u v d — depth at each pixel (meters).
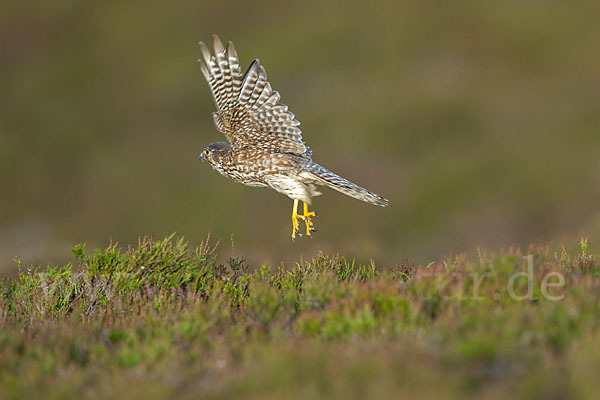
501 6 45.22
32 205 35.97
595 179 31.61
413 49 43.34
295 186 9.95
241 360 6.63
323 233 29.53
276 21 47.09
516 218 29.52
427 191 32.06
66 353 7.02
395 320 6.98
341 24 45.84
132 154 38.62
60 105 43.53
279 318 7.57
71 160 39.34
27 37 49.56
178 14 49.06
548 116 36.59
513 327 6.41
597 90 38.12
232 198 32.75
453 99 38.44
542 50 42.00
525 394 5.34
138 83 44.31
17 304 8.84
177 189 35.00
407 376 5.64
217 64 10.11
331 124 38.28
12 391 6.08
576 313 6.55
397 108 38.44
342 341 6.71
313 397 5.44
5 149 40.06
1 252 14.57
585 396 5.25
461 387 5.52
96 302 8.89
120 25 49.47
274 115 10.00
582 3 44.66
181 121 41.03
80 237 32.62
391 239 29.09
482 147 35.12
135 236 32.34
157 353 6.76
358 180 34.25
